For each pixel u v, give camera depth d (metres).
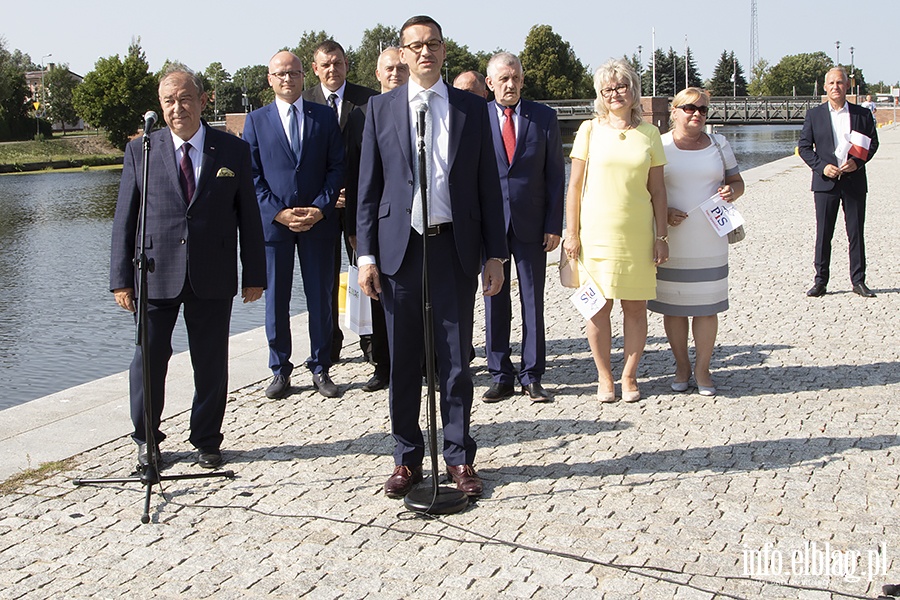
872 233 13.12
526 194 6.16
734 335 7.74
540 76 93.12
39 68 136.50
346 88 7.15
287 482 4.98
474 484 4.68
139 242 5.19
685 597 3.68
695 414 5.85
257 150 6.54
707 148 6.07
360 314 6.38
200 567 4.06
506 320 6.27
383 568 4.00
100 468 5.21
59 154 73.12
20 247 24.16
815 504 4.49
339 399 6.42
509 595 3.74
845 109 8.86
